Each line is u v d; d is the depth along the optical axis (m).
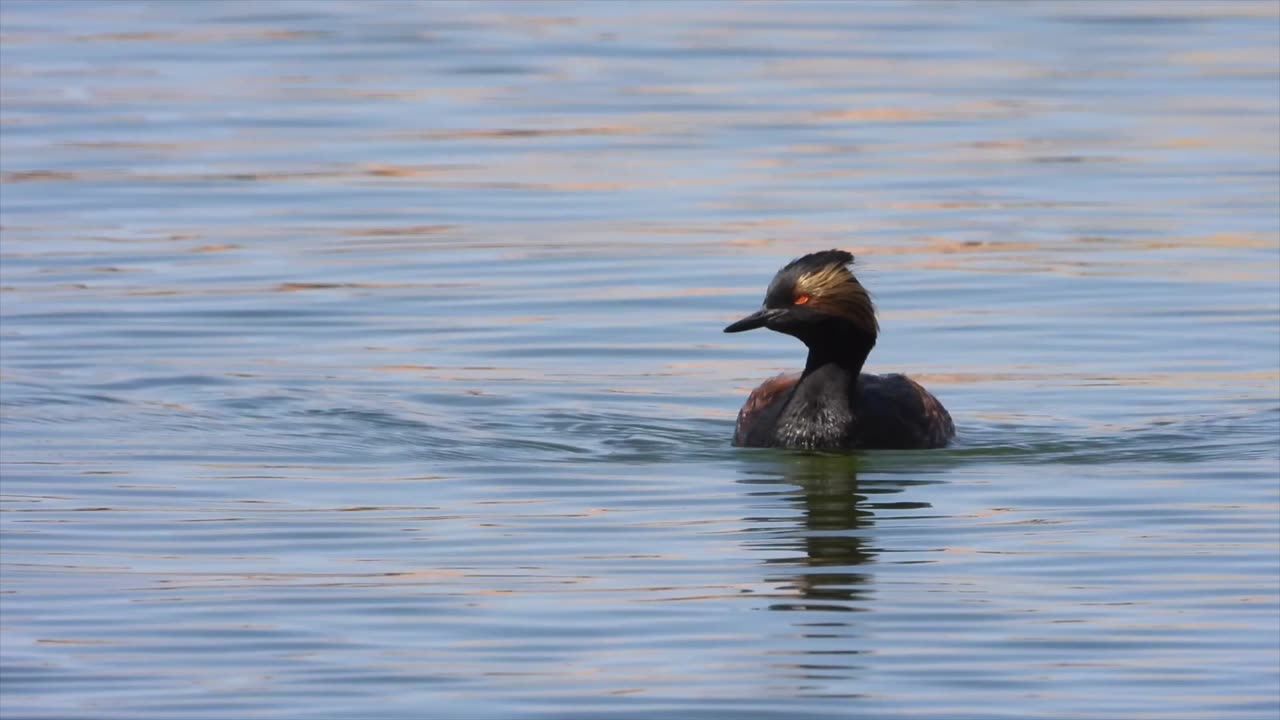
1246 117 27.34
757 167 25.19
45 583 12.53
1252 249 21.44
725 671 11.04
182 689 10.83
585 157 25.69
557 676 10.98
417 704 10.62
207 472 15.11
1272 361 17.98
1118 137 26.41
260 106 28.53
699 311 19.78
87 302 19.95
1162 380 17.56
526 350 18.59
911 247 21.75
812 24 33.66
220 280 20.70
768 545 13.29
